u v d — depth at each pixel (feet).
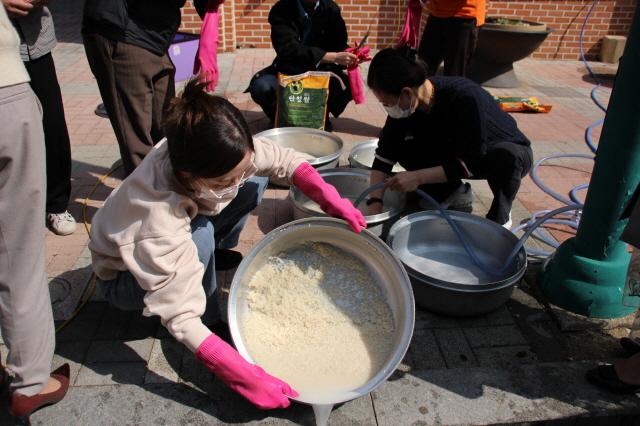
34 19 7.46
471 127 7.43
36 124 4.72
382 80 7.23
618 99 6.04
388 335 5.92
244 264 5.79
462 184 9.45
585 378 6.07
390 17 21.36
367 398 5.74
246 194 6.70
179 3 8.57
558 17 21.72
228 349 4.96
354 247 6.26
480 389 5.90
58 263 7.82
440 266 7.83
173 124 4.43
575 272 7.04
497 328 6.85
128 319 6.75
